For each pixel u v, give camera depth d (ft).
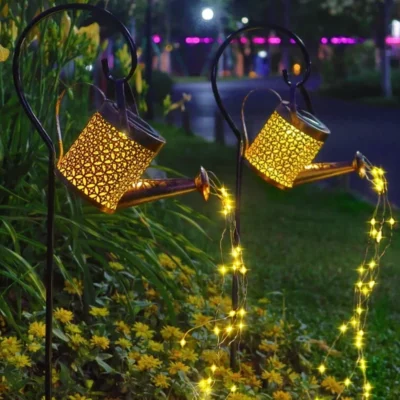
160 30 267.18
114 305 19.07
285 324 20.48
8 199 18.69
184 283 21.31
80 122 21.84
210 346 18.42
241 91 189.16
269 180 16.08
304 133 15.76
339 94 178.81
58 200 18.94
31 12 19.95
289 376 18.17
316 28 217.15
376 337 24.72
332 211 51.65
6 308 16.08
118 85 12.84
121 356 16.72
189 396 16.03
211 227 40.91
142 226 20.49
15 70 13.42
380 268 35.99
